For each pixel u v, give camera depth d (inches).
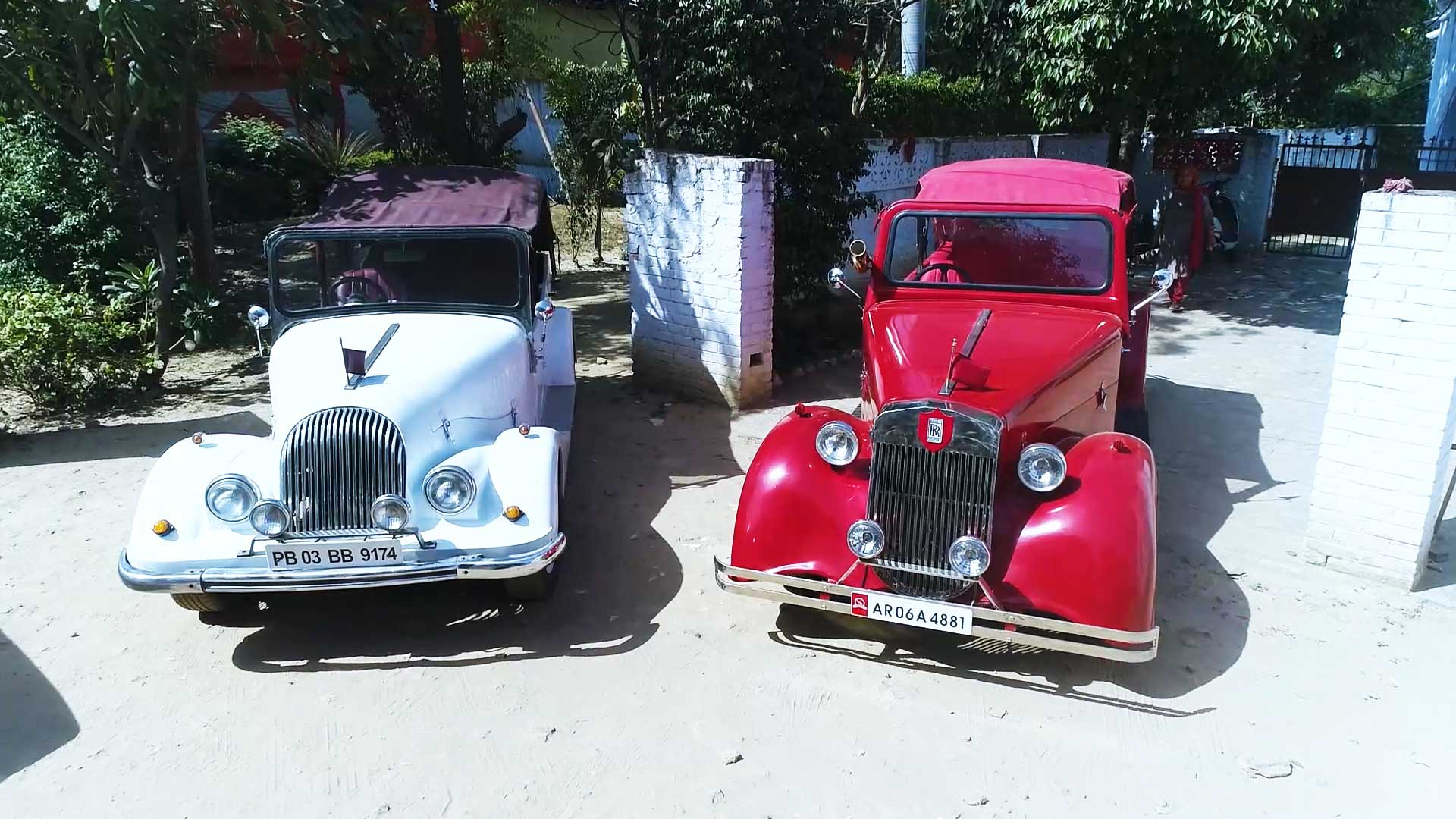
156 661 183.0
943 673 177.8
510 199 271.9
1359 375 197.8
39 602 202.7
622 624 193.9
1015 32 456.4
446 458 184.1
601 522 238.1
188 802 146.3
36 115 410.6
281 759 155.6
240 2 315.9
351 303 223.6
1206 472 268.2
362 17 339.6
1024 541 165.2
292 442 175.8
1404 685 170.4
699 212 309.6
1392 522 199.9
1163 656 180.5
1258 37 369.1
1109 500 163.8
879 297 227.3
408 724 163.9
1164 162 631.2
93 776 151.9
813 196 353.7
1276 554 218.8
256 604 203.3
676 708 167.6
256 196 682.8
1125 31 388.5
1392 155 643.5
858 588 169.8
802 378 351.6
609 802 145.6
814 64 338.3
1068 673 176.9
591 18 682.8
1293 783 147.6
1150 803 143.9
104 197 419.2
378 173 286.2
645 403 328.5
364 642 188.9
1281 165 625.9
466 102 521.7
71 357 320.5
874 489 168.6
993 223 216.8
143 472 271.9
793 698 169.9
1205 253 561.0
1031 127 593.9
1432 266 183.6
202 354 393.7
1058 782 148.6
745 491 181.2
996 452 160.1
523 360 218.5
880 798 145.6
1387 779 148.3
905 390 183.2
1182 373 362.6
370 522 177.0
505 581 186.9
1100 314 207.9
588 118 546.3
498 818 142.7
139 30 291.0
